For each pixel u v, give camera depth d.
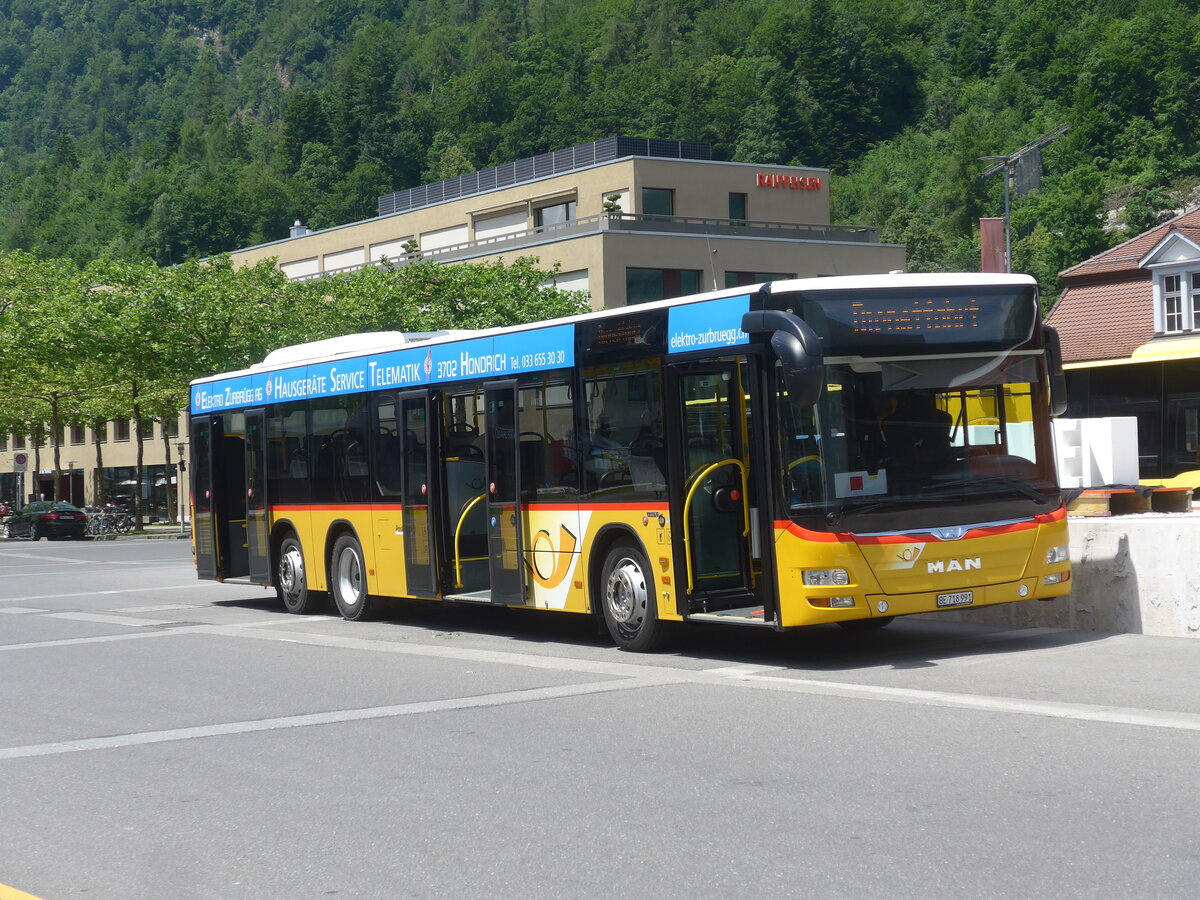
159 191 176.75
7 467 92.50
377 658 13.68
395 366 16.52
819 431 11.43
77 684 12.66
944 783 7.36
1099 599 13.52
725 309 11.99
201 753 9.19
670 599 12.59
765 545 11.77
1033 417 12.16
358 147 175.75
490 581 15.10
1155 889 5.49
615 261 56.66
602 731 9.27
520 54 181.75
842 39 163.75
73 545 48.41
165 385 54.34
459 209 70.81
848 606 11.34
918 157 155.12
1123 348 40.84
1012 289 12.16
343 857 6.55
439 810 7.36
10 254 57.06
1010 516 11.94
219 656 14.32
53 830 7.33
